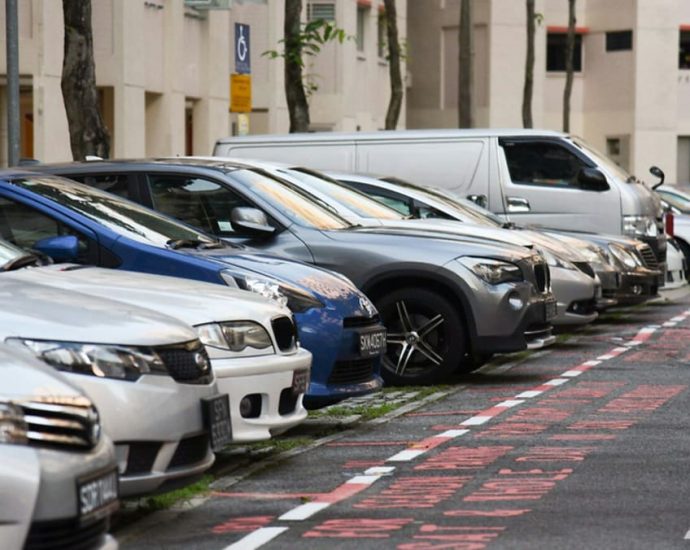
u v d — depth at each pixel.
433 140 47.56
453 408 27.33
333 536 16.80
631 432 24.09
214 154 48.12
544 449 22.52
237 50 48.75
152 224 24.58
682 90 137.75
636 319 47.22
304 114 57.88
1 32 60.25
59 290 18.03
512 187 47.47
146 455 16.64
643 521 17.28
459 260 29.61
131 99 66.88
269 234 27.88
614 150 137.25
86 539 13.55
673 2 136.00
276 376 20.50
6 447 13.05
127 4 66.00
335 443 23.50
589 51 137.38
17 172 24.95
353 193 32.66
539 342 30.58
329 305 23.88
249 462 21.89
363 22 102.62
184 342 17.28
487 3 122.50
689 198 68.38
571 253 38.34
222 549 16.25
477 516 17.72
